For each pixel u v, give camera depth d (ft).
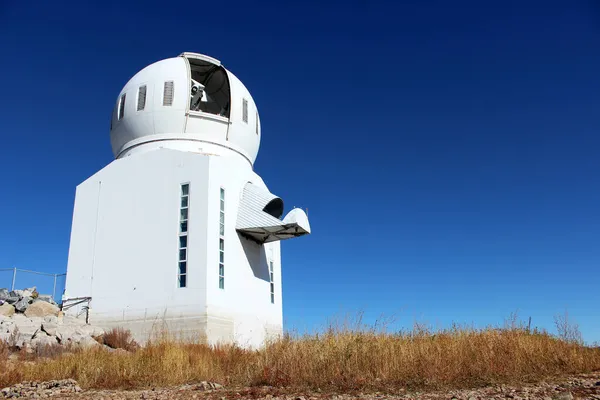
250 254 96.48
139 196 91.91
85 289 90.43
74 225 96.12
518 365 41.91
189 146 98.12
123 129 102.47
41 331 71.51
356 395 35.76
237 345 78.33
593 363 44.62
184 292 82.33
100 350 59.47
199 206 86.43
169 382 46.37
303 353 44.60
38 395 41.39
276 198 96.37
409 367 40.73
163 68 102.78
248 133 106.22
